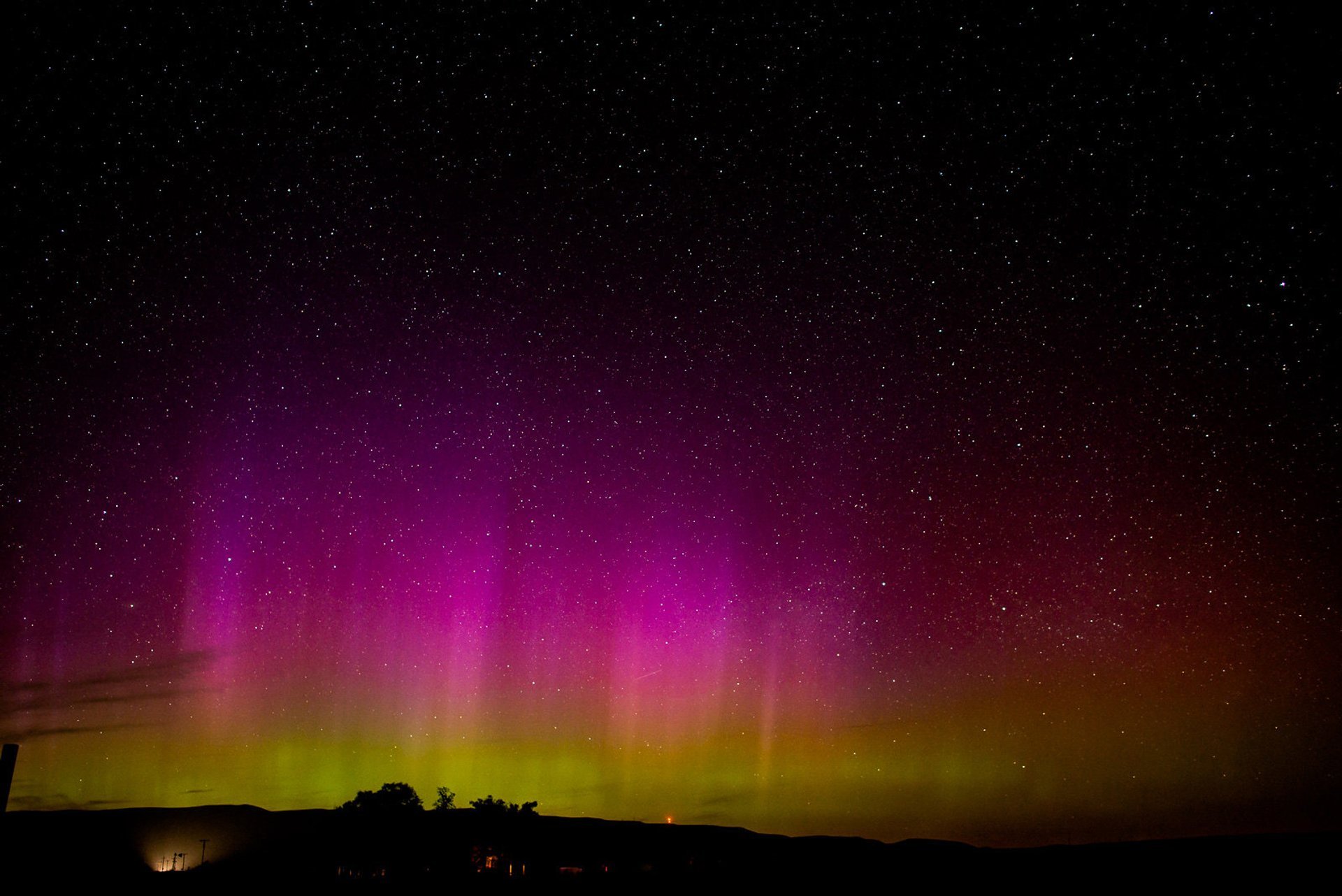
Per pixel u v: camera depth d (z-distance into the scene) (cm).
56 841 2519
